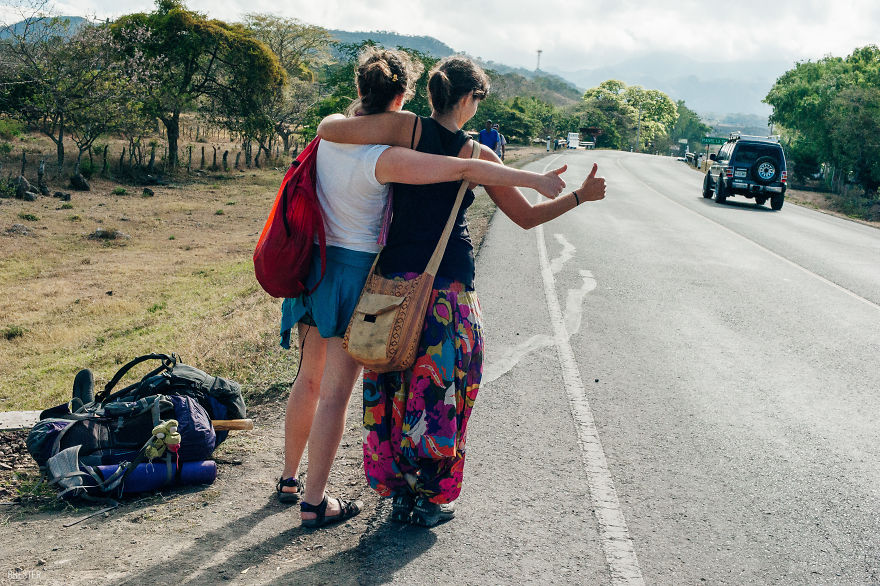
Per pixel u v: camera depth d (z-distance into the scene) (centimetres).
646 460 379
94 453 343
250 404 456
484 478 349
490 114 8594
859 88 4641
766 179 2114
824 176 5353
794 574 274
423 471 282
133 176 3047
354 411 431
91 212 2211
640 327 666
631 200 2103
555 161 4306
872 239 1552
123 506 321
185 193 2856
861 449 405
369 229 277
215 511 312
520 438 402
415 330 260
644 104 15562
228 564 265
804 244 1339
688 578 267
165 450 334
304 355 307
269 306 855
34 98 2778
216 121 3894
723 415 452
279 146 5425
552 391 483
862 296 858
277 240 270
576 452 385
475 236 1172
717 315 727
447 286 271
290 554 274
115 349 873
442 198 270
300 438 313
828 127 4772
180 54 3447
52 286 1340
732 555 286
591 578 264
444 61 278
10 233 1800
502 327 643
